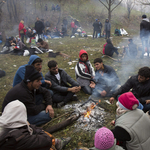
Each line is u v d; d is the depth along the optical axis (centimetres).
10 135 155
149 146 170
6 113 163
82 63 411
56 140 231
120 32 1403
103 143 152
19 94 238
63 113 338
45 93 307
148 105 292
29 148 167
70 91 361
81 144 258
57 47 958
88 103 368
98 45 985
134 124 172
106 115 326
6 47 815
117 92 322
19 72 306
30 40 1075
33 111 265
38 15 1748
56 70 348
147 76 274
